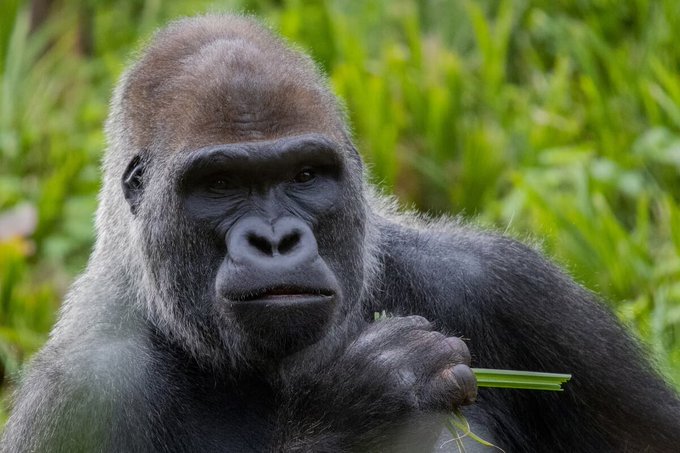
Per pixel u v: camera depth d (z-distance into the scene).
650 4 25.28
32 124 28.36
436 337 11.41
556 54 26.34
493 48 25.72
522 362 13.79
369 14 28.44
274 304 11.10
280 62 12.12
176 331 12.38
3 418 16.98
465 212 23.67
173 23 13.15
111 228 13.23
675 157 21.55
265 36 12.59
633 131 23.27
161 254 12.15
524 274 13.91
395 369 11.23
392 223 14.16
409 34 26.11
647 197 21.55
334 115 12.34
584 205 20.48
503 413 13.75
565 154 22.28
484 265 13.84
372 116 24.41
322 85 12.59
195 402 12.48
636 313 18.12
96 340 12.38
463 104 25.50
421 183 24.59
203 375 12.53
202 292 11.89
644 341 14.89
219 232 11.66
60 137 27.55
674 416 13.70
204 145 11.63
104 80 29.94
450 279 13.73
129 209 12.71
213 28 12.62
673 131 22.58
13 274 21.92
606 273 19.53
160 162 12.07
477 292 13.69
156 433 12.02
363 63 25.77
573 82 25.50
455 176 24.59
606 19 25.81
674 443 13.59
